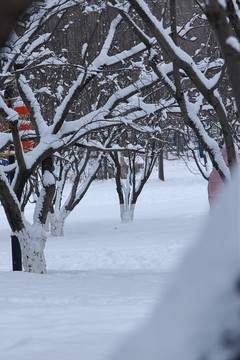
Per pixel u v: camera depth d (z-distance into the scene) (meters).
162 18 19.12
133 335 0.63
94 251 25.56
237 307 0.58
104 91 29.88
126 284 12.50
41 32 25.52
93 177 36.69
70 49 28.88
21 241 18.06
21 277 13.68
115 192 69.62
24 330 6.91
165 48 13.79
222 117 13.90
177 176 78.19
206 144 14.96
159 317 0.61
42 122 18.55
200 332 0.58
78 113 31.39
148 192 67.69
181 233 29.09
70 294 10.57
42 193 18.41
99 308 8.59
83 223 43.50
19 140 17.42
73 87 18.20
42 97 28.69
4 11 0.80
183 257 0.64
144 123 29.77
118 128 34.38
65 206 35.72
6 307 8.94
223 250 0.61
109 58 18.55
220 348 0.58
